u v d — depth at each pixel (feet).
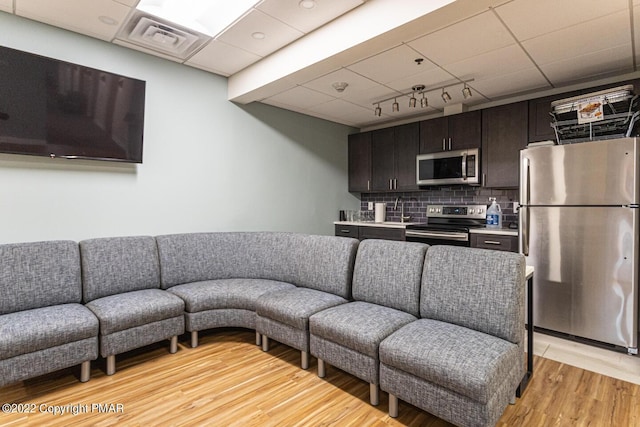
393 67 10.09
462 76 10.80
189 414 6.17
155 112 10.48
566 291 9.37
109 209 9.64
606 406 6.36
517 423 5.89
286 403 6.55
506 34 8.15
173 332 8.50
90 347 7.14
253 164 13.15
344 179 17.16
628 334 8.45
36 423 5.87
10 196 8.14
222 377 7.50
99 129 9.14
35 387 6.98
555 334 9.77
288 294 8.75
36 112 8.18
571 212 9.27
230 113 12.38
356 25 8.04
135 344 7.79
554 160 9.53
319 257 9.34
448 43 8.61
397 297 7.55
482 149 12.75
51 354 6.64
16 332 6.29
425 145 14.39
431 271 7.11
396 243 8.03
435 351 5.53
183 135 11.13
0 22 7.96
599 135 9.88
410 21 7.12
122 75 9.59
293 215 14.65
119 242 9.18
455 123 13.43
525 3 6.90
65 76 8.54
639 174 8.29
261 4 7.85
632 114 8.96
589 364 8.00
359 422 6.01
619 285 8.57
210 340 9.62
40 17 8.26
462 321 6.49
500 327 6.02
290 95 12.55
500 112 12.26
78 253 8.48
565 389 6.93
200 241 10.72
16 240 8.22
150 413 6.19
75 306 7.77
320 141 15.87
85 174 9.21
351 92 12.30
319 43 8.90
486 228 12.63
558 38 8.33
